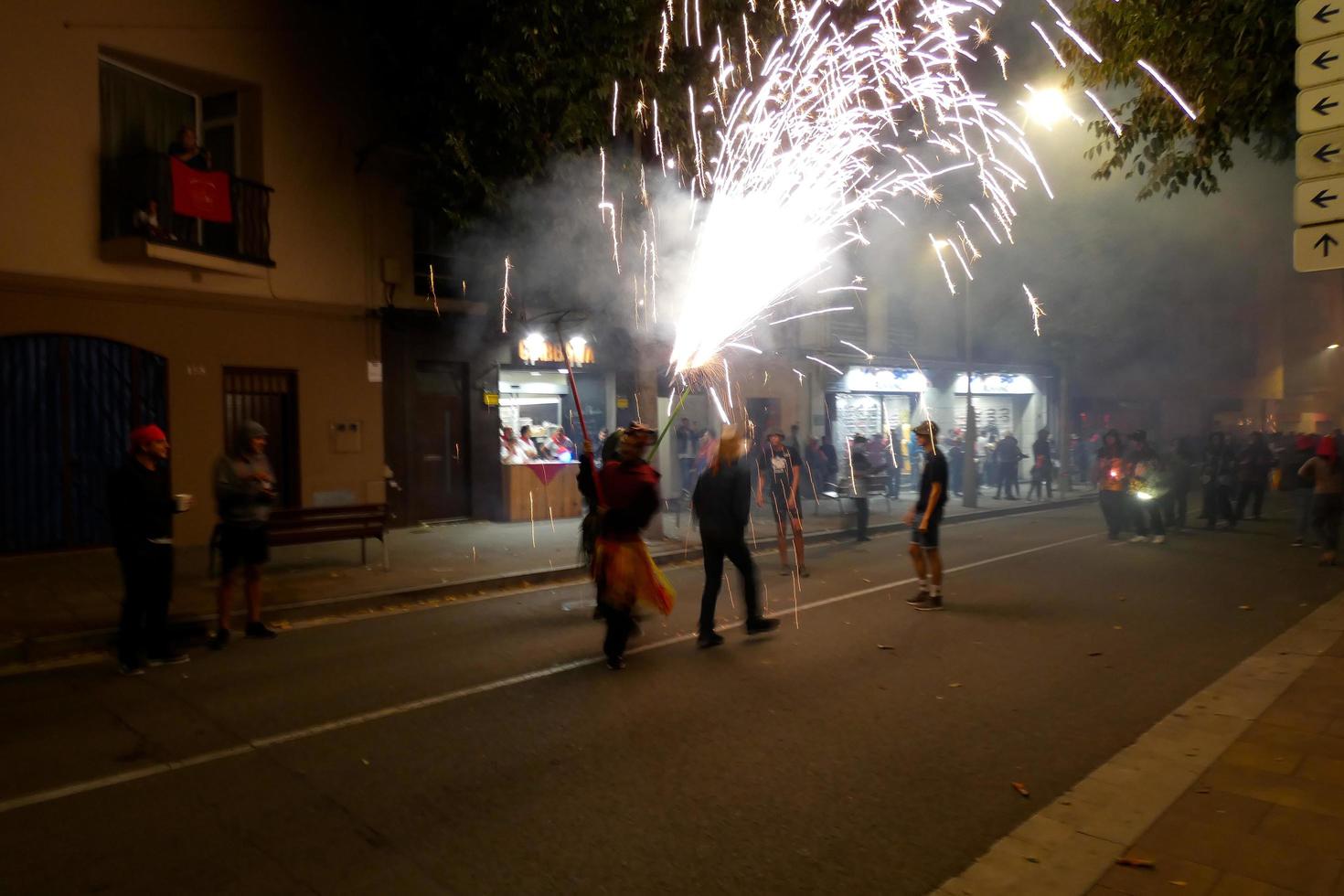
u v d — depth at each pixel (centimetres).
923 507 930
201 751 526
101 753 521
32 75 1072
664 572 1173
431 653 748
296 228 1333
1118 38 1027
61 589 922
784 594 1009
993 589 1043
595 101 1270
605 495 693
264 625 811
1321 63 451
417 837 419
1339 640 770
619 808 450
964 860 399
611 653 696
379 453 1438
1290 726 548
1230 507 1684
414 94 1357
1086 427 3095
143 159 1141
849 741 544
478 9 1261
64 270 1102
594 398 1775
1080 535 1592
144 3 1164
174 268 1194
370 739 546
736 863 396
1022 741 545
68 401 1116
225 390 1273
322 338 1366
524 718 584
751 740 546
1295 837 401
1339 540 1497
